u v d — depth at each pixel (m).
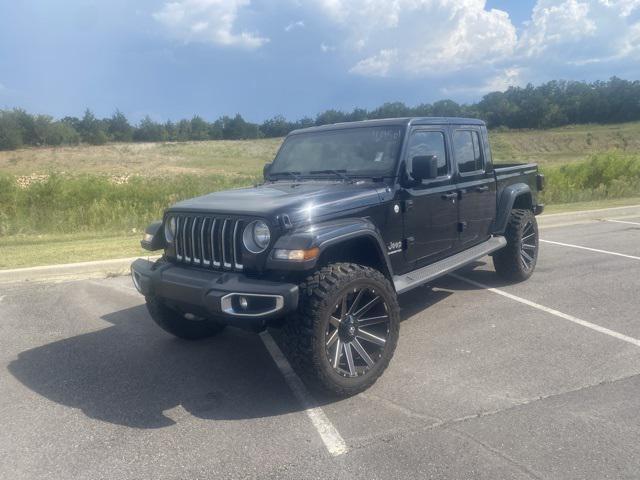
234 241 4.07
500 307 6.17
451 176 5.64
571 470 3.12
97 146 74.44
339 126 5.56
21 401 4.25
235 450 3.47
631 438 3.42
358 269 4.08
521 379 4.31
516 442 3.42
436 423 3.69
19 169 49.91
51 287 7.49
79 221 13.08
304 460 3.33
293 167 5.55
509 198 6.68
